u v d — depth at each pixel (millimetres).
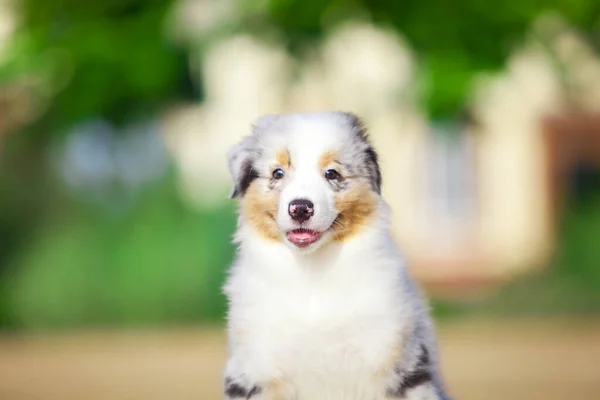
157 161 20922
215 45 17969
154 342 18312
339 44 18062
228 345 7598
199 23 18156
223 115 23156
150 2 18000
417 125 20516
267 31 17969
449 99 16438
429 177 25953
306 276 7254
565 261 22250
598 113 25391
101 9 18078
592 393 12594
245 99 23312
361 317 7203
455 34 16859
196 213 20781
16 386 13453
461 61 16578
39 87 18000
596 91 21781
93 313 20344
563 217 23266
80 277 20344
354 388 7277
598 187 25266
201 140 22922
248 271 7414
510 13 16766
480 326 20594
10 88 18266
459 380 13695
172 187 20891
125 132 19047
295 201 7027
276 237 7312
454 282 25406
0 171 20547
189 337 18938
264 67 22422
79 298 20312
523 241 25688
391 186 25672
